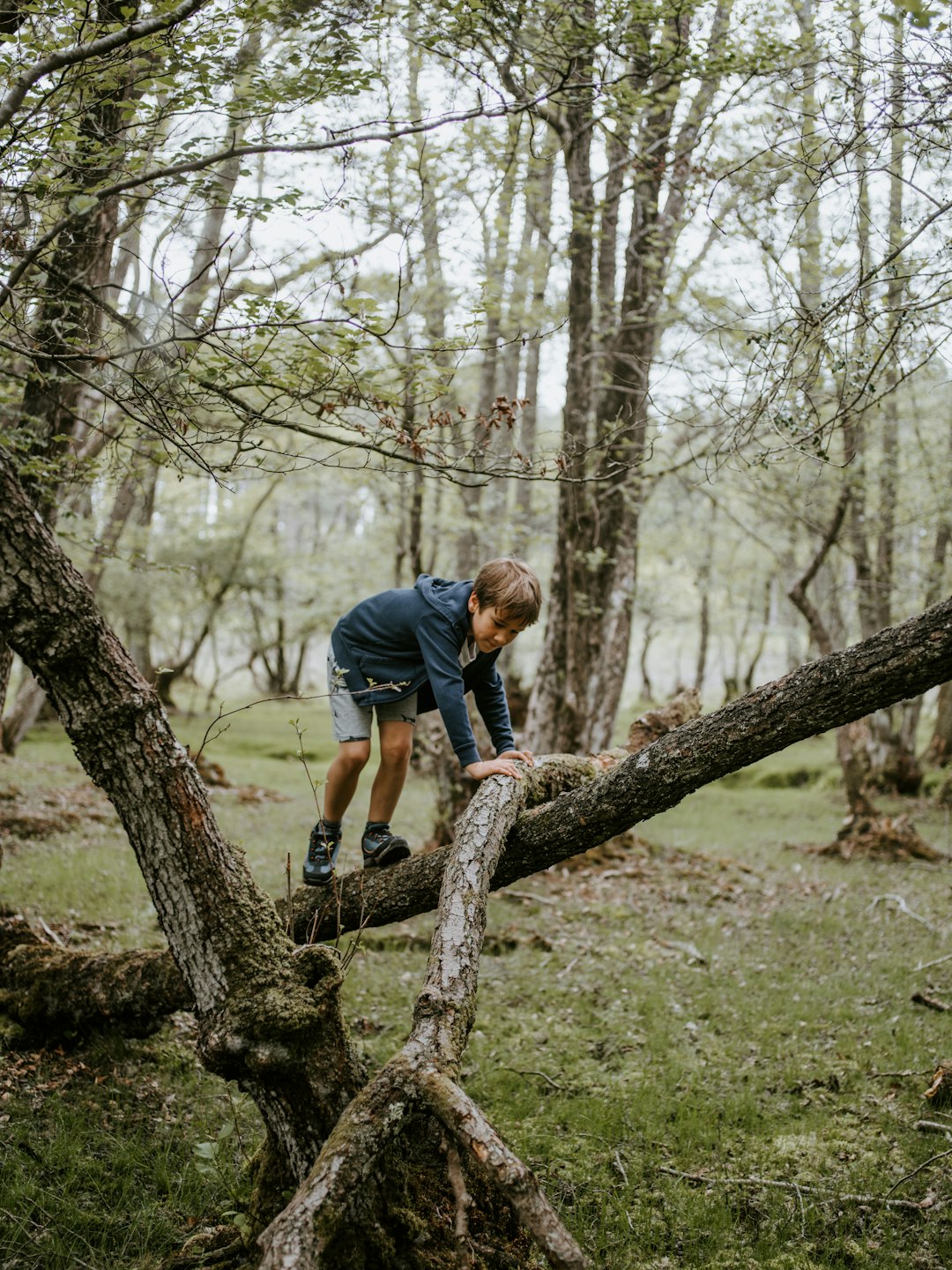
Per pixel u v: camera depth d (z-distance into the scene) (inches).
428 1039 106.7
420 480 267.4
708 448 229.3
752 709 121.4
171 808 113.5
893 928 335.0
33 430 208.1
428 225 238.2
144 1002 168.2
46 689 111.3
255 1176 135.0
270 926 118.9
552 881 382.6
